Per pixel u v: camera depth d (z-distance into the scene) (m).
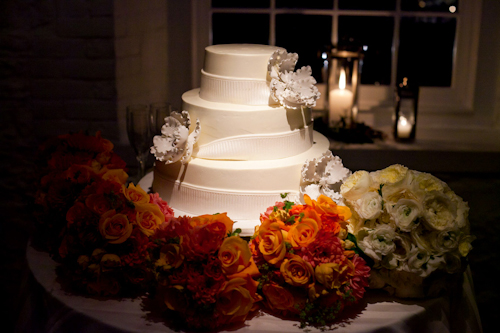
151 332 0.98
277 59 1.22
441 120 2.41
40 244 1.34
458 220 1.09
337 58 2.11
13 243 2.28
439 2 2.35
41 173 1.35
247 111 1.20
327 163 1.22
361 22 2.40
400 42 2.41
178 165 1.26
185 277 0.98
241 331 0.99
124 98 2.13
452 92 2.43
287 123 1.25
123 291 1.12
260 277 1.05
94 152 1.39
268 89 1.25
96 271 1.07
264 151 1.24
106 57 2.04
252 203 1.21
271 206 1.21
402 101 2.17
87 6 1.98
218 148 1.23
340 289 1.03
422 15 2.37
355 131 2.17
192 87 2.39
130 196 1.15
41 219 1.26
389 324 1.01
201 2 2.35
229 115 1.20
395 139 2.21
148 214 1.13
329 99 2.18
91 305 1.07
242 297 0.99
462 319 1.19
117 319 1.02
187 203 1.26
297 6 2.41
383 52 2.42
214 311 0.97
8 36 2.03
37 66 2.06
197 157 1.26
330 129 2.18
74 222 1.10
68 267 1.11
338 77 2.15
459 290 1.22
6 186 2.21
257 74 1.24
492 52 2.32
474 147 2.16
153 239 1.03
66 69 2.06
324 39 2.42
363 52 2.11
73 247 1.09
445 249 1.06
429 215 1.07
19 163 2.19
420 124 2.40
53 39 2.03
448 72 2.42
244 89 1.24
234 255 1.00
